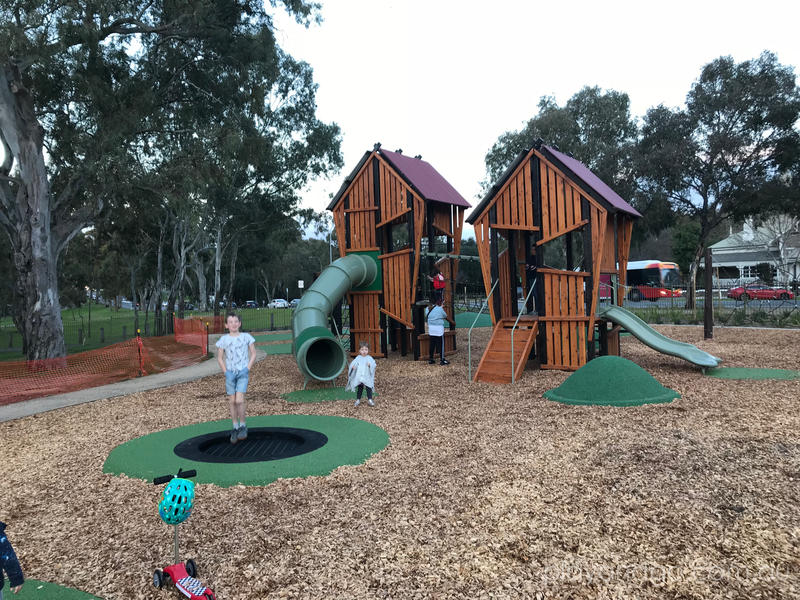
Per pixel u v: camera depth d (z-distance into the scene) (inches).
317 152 1483.8
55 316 639.1
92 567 148.3
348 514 176.4
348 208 602.2
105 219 812.6
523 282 547.2
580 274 438.0
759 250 1878.7
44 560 153.8
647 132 1269.7
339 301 540.1
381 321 585.9
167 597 132.3
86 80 648.4
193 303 2743.6
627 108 1589.6
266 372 527.8
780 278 1590.8
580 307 438.9
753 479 194.5
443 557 146.5
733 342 621.6
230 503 188.7
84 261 1626.5
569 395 335.0
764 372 413.7
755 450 226.5
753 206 1152.2
